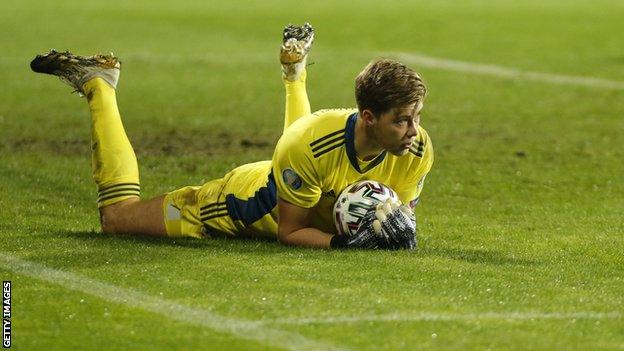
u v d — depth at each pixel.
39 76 69.06
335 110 25.14
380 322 19.06
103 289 21.23
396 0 143.75
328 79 70.62
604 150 45.31
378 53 85.81
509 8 130.75
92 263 23.39
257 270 22.69
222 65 77.56
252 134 48.84
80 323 19.16
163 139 46.88
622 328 19.00
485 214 32.09
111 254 24.31
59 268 22.95
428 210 32.66
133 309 19.92
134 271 22.64
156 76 71.19
